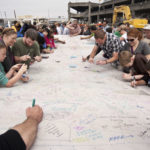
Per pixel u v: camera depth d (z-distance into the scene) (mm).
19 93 1891
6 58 2320
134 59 2266
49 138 1148
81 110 1520
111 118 1400
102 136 1181
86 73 2768
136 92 1988
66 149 1056
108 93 1926
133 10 34094
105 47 3053
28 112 1259
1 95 1827
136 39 2619
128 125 1311
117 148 1069
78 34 8609
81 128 1265
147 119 1398
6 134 914
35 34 2551
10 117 1389
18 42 2662
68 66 3205
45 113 1460
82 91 1968
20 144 896
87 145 1093
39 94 1870
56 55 4238
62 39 7168
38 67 3115
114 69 3029
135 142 1127
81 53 4496
